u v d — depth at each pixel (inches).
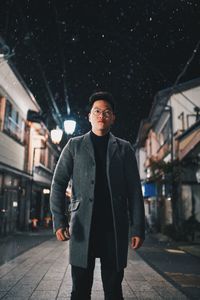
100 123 102.2
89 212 94.0
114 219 94.1
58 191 101.7
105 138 104.4
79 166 99.5
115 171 98.5
